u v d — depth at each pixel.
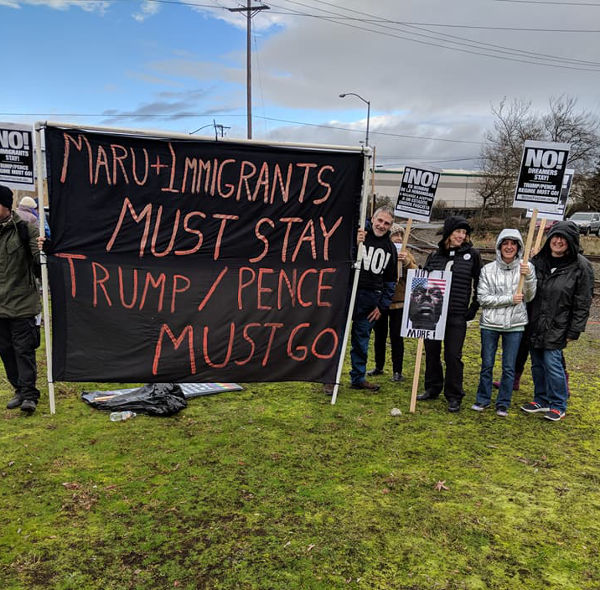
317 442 4.19
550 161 4.62
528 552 2.85
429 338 4.90
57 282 4.51
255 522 3.05
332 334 4.93
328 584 2.56
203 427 4.43
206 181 4.65
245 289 4.77
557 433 4.53
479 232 31.78
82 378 4.62
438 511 3.22
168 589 2.50
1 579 2.54
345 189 4.83
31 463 3.70
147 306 4.64
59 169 4.43
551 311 4.76
